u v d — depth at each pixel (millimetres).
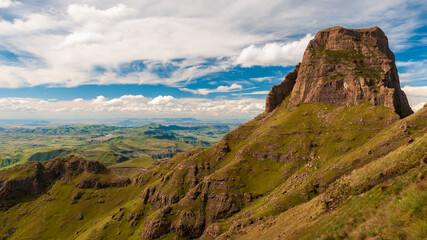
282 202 138625
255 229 110500
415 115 158000
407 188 30875
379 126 193500
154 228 194500
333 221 42688
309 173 174000
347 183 58062
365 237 27594
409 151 47281
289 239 54469
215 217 192250
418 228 21391
